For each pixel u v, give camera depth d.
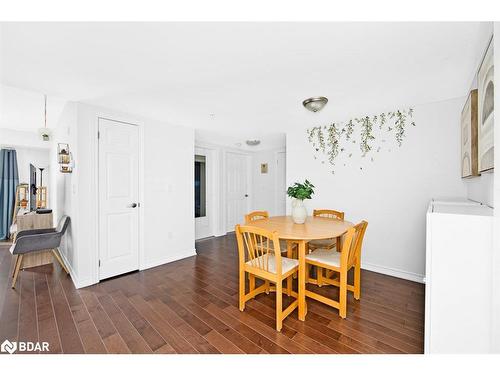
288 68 1.75
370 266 3.01
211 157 4.94
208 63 1.67
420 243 2.64
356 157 3.12
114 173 2.77
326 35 1.34
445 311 1.16
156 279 2.72
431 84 2.04
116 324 1.83
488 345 1.07
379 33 1.32
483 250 1.07
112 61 1.64
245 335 1.69
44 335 1.69
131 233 2.93
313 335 1.69
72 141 2.53
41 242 2.58
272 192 5.39
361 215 3.08
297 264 2.02
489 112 1.27
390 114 2.83
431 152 2.55
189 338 1.66
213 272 2.95
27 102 2.87
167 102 2.50
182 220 3.53
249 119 3.17
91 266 2.57
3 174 4.59
